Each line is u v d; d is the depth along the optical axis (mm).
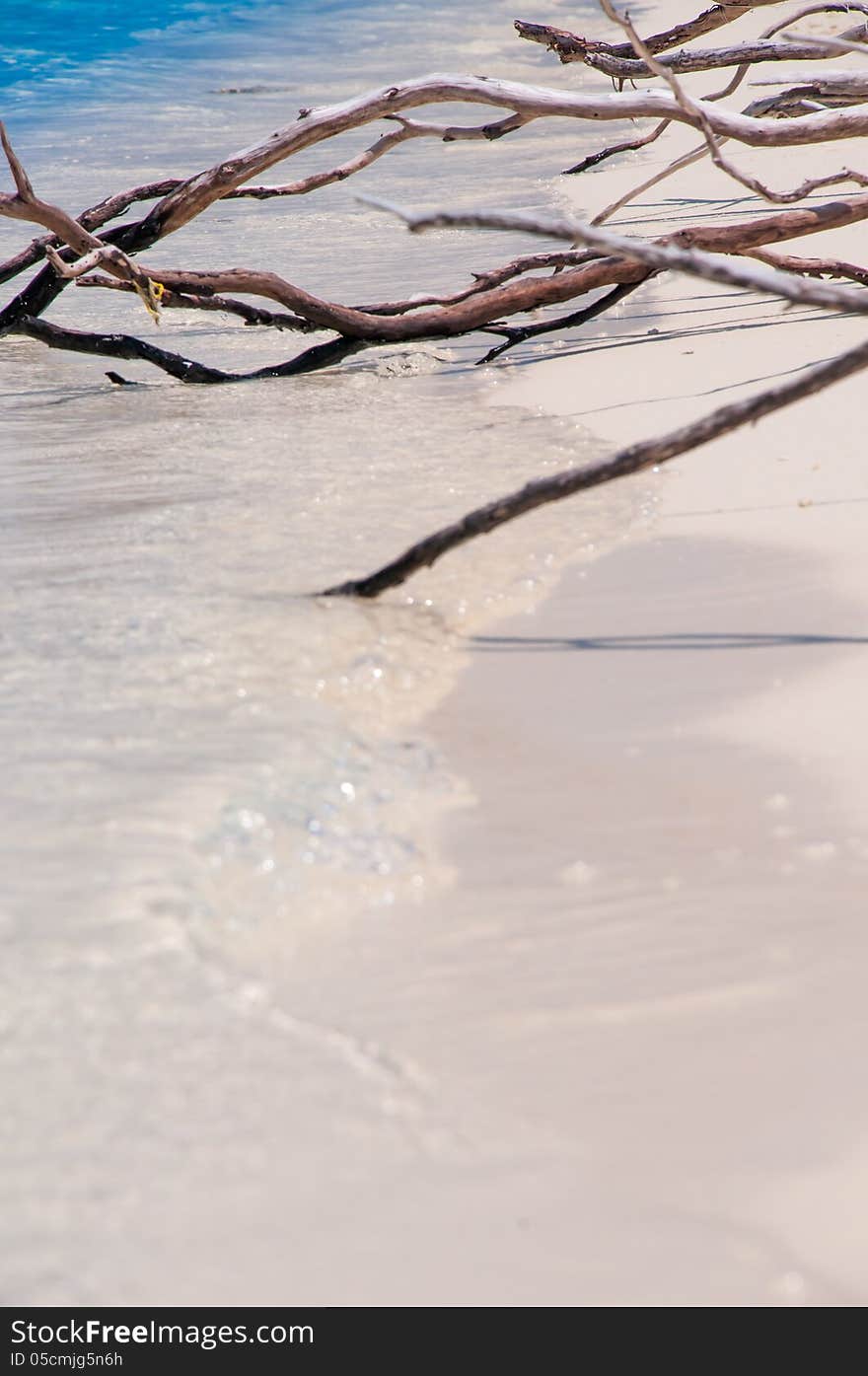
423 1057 4621
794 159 22156
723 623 7852
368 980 4977
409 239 19109
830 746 6535
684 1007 4867
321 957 5098
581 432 11250
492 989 4953
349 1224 3992
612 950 5164
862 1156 4242
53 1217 3982
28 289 13586
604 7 12188
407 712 6977
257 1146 4227
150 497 9930
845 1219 4035
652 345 13758
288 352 14883
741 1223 4027
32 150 26219
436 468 10461
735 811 6062
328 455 10859
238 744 6410
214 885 5434
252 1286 3811
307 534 9055
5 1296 3762
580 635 7816
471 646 7742
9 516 9602
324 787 6133
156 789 6012
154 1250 3900
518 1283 3840
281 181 23562
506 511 7570
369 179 23469
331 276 17047
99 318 16484
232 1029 4691
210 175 13273
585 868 5660
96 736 6441
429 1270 3867
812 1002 4887
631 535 9188
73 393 13406
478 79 13516
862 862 5676
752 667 7320
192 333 15750
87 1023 4688
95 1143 4219
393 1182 4129
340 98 32125
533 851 5781
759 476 9977
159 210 13453
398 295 15930
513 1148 4262
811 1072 4574
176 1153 4195
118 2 53625
